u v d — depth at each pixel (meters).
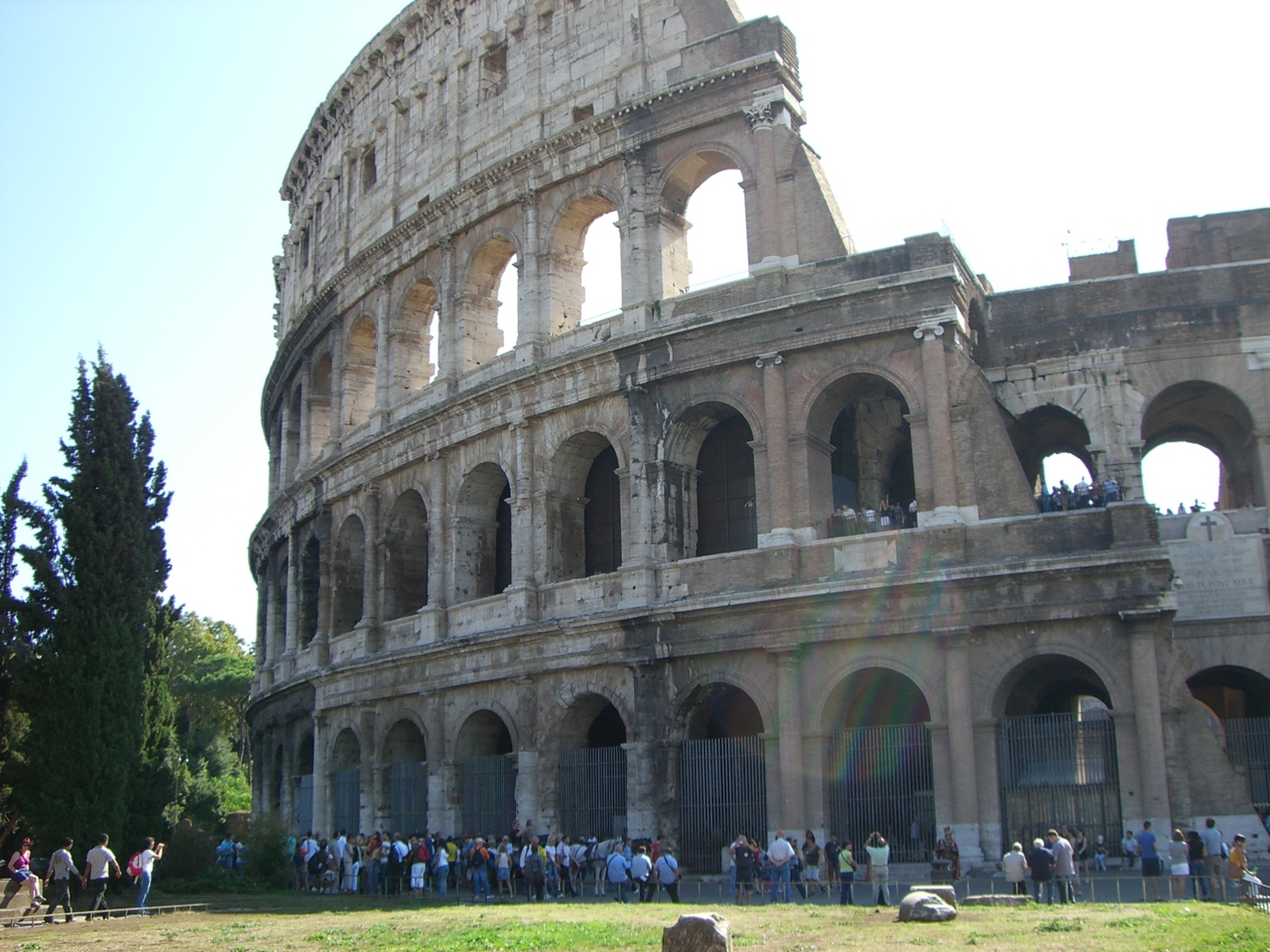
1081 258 59.09
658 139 57.56
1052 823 44.16
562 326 61.28
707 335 53.31
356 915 39.50
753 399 52.22
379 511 68.25
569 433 57.91
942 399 48.12
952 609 46.12
